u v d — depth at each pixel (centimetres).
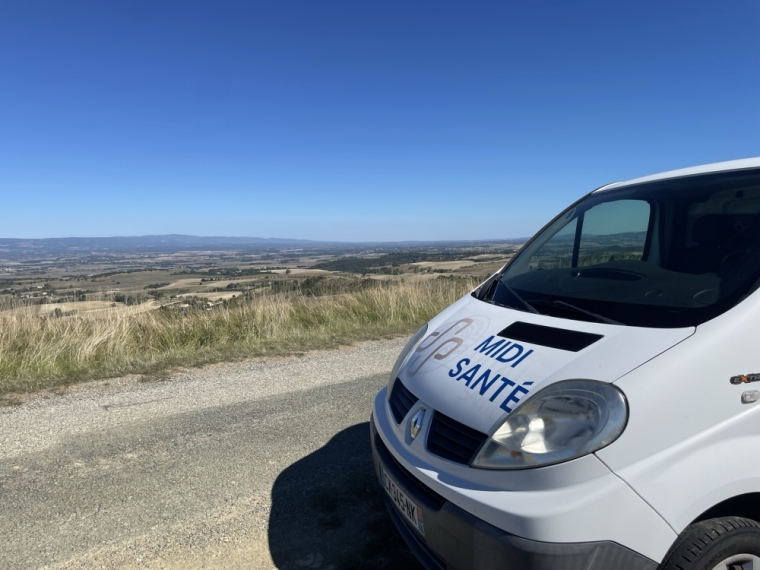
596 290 240
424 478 192
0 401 466
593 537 155
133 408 454
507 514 162
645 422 164
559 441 167
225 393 500
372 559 253
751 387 175
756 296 186
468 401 195
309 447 377
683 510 160
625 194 300
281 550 260
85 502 300
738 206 232
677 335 181
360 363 623
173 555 255
